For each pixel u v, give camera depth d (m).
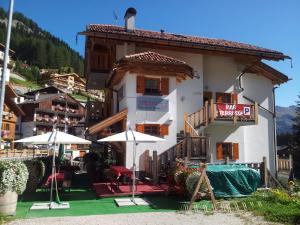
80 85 144.50
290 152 36.69
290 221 8.47
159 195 12.54
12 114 50.69
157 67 16.41
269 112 21.98
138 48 19.81
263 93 22.11
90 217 9.09
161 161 15.51
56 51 187.12
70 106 86.19
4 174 9.05
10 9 11.83
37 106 75.31
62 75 141.12
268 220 8.66
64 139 11.12
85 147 56.91
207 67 21.14
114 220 8.76
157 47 19.95
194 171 11.02
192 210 9.98
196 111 19.77
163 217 9.12
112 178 13.90
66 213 9.70
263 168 13.66
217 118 17.36
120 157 17.33
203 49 20.03
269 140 21.64
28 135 74.81
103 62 22.11
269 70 22.06
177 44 19.39
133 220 8.77
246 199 11.18
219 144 19.91
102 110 22.42
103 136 17.20
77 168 18.66
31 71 152.00
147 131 16.30
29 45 184.38
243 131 20.47
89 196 12.63
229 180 11.61
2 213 9.04
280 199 10.88
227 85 21.33
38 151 48.09
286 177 20.41
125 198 12.02
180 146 15.42
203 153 15.19
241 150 20.28
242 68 21.58
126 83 16.41
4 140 48.66
